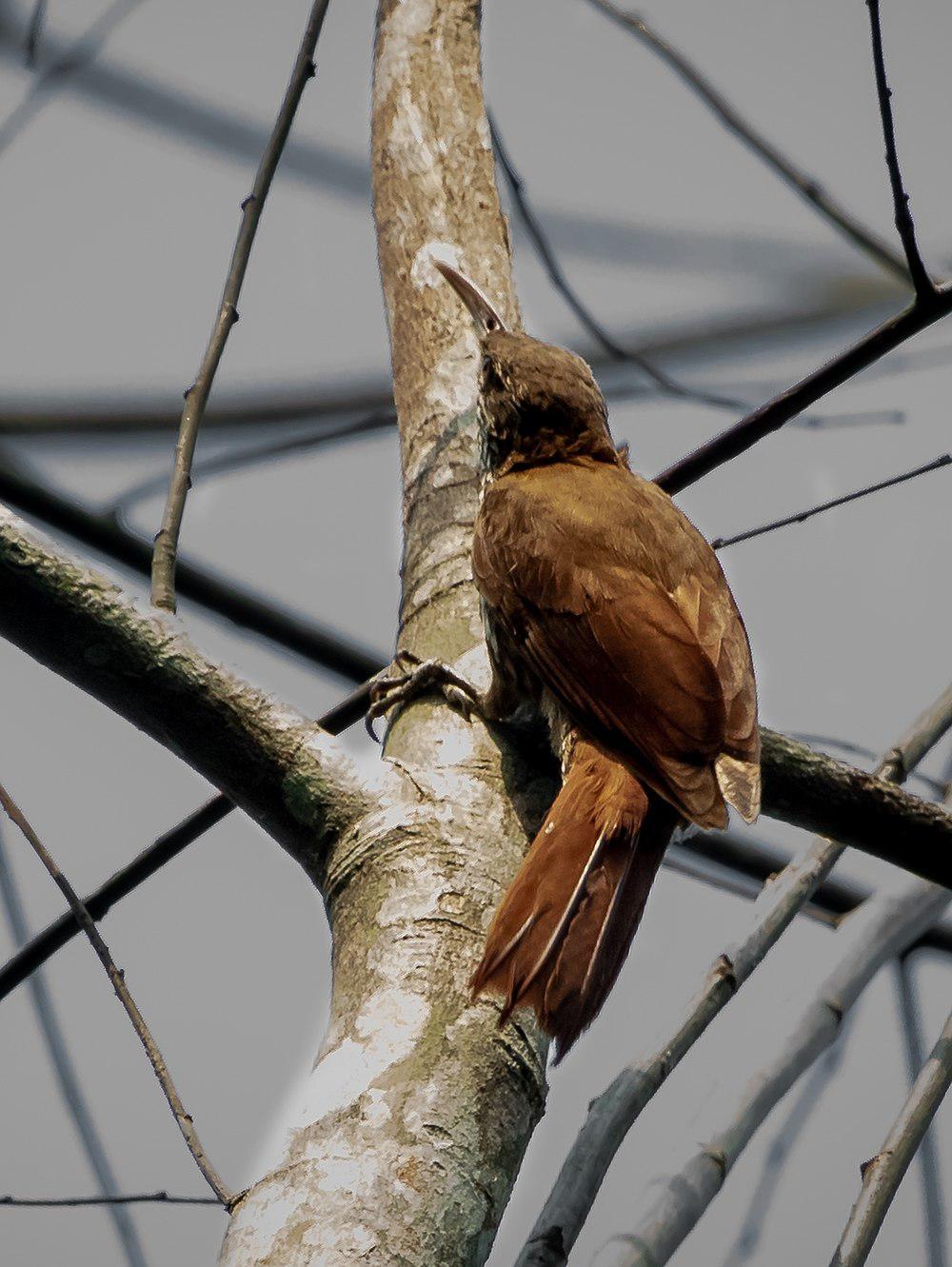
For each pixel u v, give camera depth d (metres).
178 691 5.84
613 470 8.20
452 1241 4.61
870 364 7.52
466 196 9.41
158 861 7.61
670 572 7.30
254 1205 4.59
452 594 7.58
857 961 7.25
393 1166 4.67
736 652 7.08
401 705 6.89
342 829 5.79
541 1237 5.42
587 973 5.44
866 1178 5.97
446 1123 4.86
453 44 9.91
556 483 7.79
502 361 8.50
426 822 5.81
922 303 7.29
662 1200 5.96
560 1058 5.12
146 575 9.76
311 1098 4.91
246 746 5.86
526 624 7.02
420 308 8.98
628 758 6.44
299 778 5.84
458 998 5.24
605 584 7.09
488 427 8.54
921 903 7.62
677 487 8.06
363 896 5.62
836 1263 5.70
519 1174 5.07
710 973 6.33
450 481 8.20
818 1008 6.91
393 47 9.91
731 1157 6.19
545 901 5.51
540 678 6.80
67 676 5.97
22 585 5.79
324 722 7.61
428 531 7.98
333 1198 4.54
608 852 5.95
